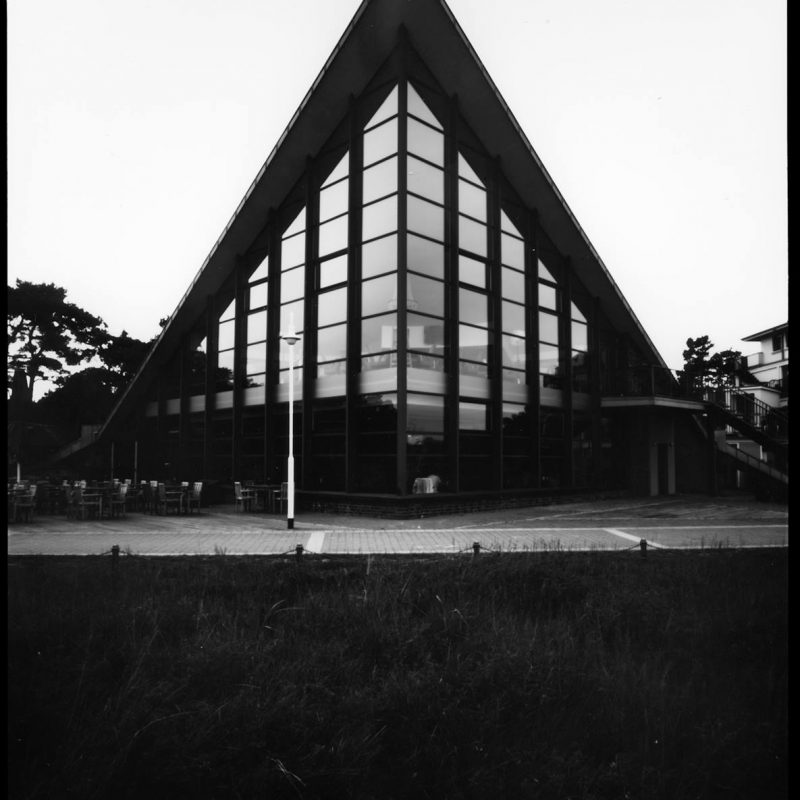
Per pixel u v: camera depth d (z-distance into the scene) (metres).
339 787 3.62
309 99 20.27
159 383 31.50
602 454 27.27
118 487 20.98
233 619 6.27
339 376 20.03
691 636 6.05
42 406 42.66
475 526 15.77
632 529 14.98
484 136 21.81
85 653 4.97
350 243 19.86
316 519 17.72
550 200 23.52
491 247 21.95
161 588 7.45
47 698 4.11
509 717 4.34
